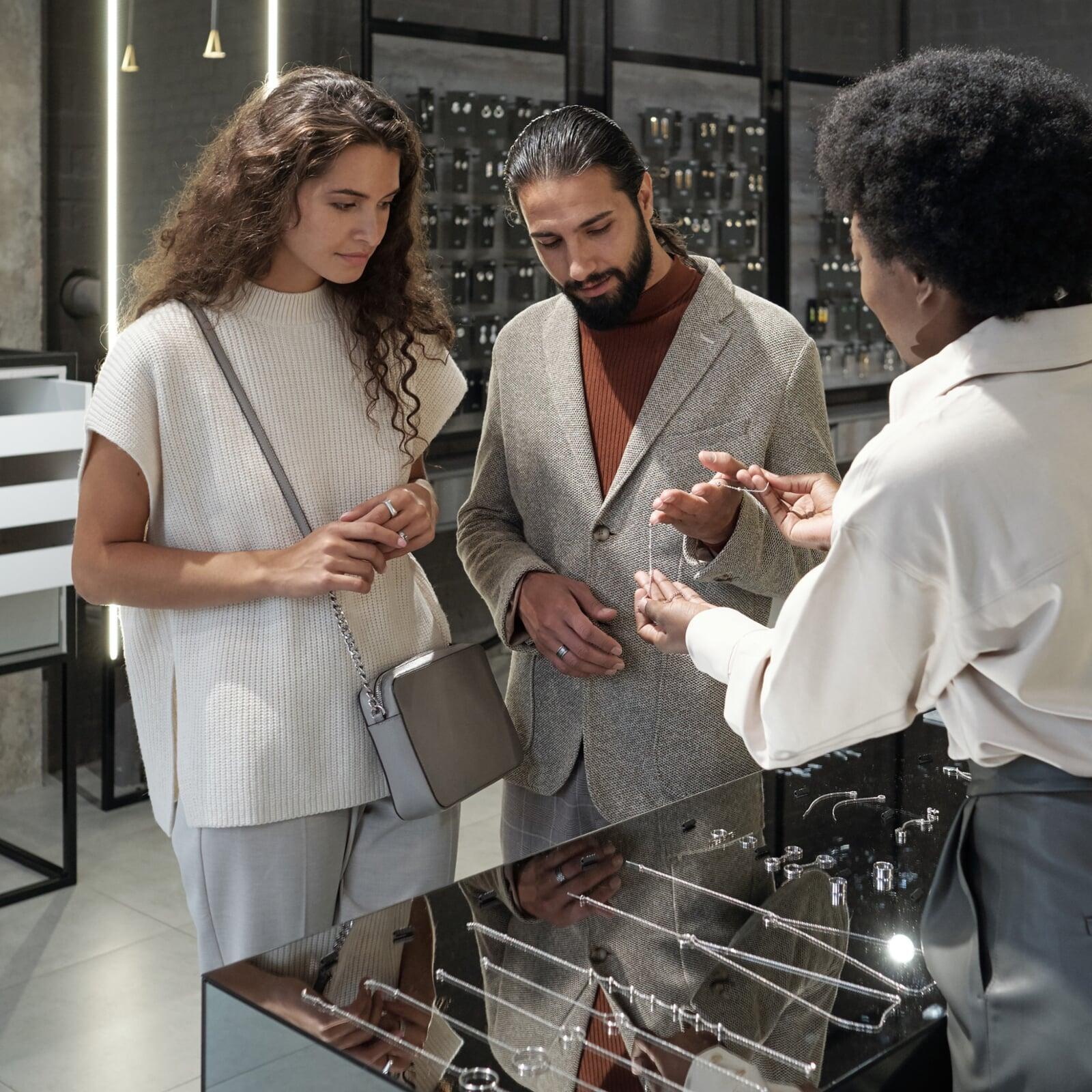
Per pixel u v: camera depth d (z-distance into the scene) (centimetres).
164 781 185
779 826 150
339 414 185
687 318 197
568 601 196
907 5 754
